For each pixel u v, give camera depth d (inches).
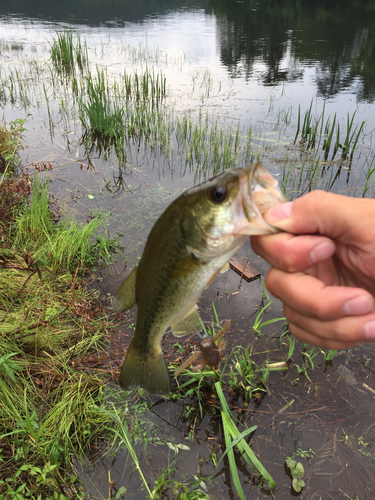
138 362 13.5
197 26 156.2
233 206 10.1
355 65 95.3
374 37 122.6
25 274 28.4
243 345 25.5
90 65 96.1
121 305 13.5
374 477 18.5
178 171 49.0
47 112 66.6
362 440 20.0
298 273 9.3
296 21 155.3
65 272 31.1
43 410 20.3
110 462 18.8
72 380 21.9
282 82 83.1
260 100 72.3
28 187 40.5
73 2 227.0
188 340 25.1
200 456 19.3
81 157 51.8
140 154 53.4
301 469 18.4
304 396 22.2
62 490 17.4
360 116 64.6
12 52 106.9
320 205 9.0
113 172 48.2
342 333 9.0
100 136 58.7
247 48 114.4
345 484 18.2
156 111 66.7
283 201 9.8
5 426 18.4
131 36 132.9
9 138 53.1
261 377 23.2
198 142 52.6
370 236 9.0
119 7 218.8
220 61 101.6
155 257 11.8
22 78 84.1
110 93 76.3
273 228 9.4
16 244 31.8
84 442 19.5
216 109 67.7
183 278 11.4
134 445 19.7
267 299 29.7
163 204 41.6
